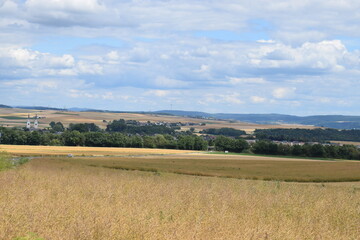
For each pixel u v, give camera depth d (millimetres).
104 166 70875
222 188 28656
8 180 24344
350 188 40781
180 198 20250
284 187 34844
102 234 11195
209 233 12102
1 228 11000
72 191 20344
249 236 12031
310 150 140375
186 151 158125
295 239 12617
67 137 168125
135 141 171750
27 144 164250
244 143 170250
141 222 12719
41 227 11570
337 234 13836
